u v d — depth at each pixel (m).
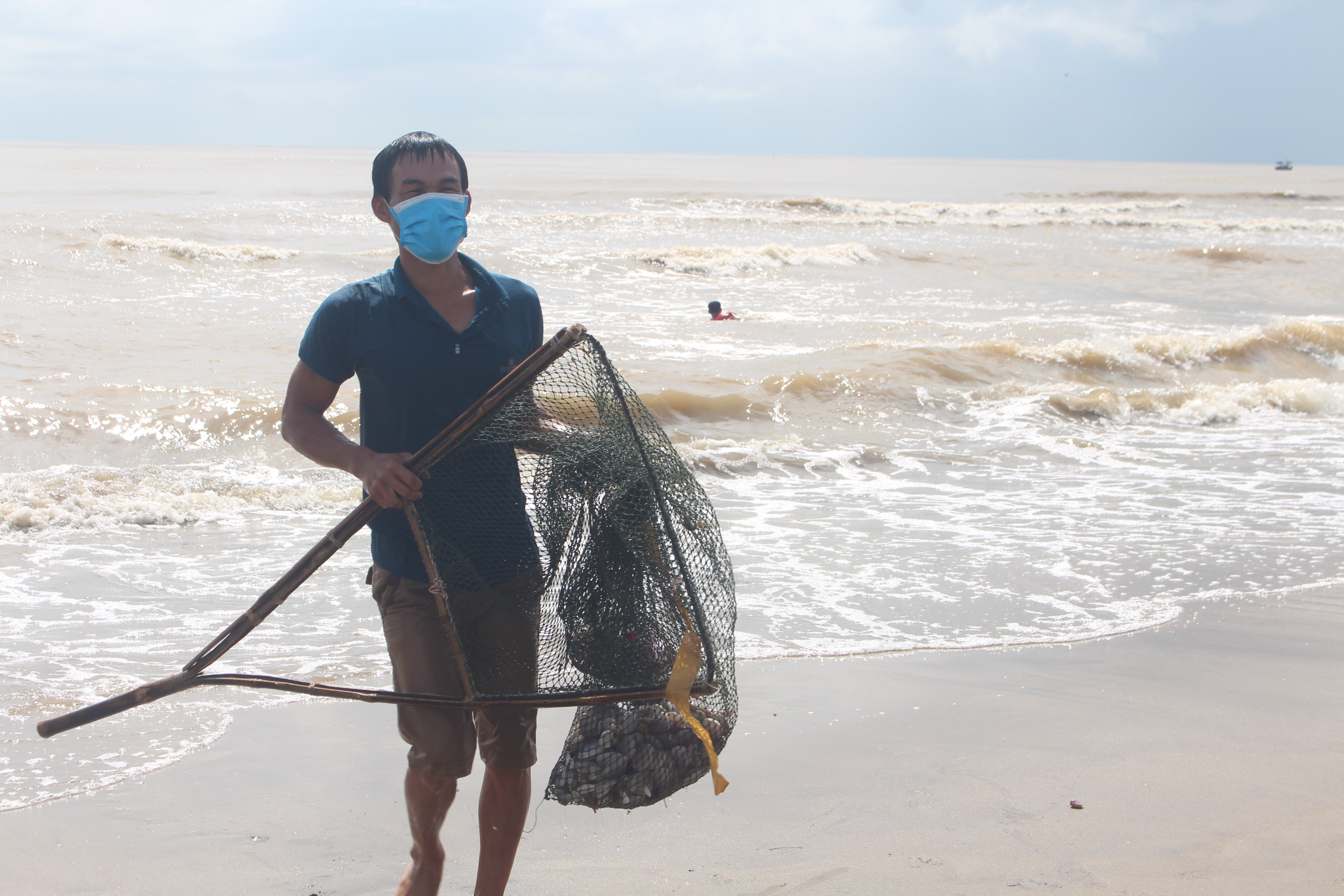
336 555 6.14
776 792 3.40
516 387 2.25
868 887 2.79
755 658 4.66
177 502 6.96
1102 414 10.51
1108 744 3.82
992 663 4.66
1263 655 4.79
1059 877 2.85
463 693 2.33
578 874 2.86
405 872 2.90
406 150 2.43
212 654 2.29
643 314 16.42
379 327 2.39
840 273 23.06
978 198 55.78
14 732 3.77
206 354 11.53
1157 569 6.08
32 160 92.12
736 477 8.17
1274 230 37.81
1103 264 25.89
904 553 6.31
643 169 111.06
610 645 2.40
